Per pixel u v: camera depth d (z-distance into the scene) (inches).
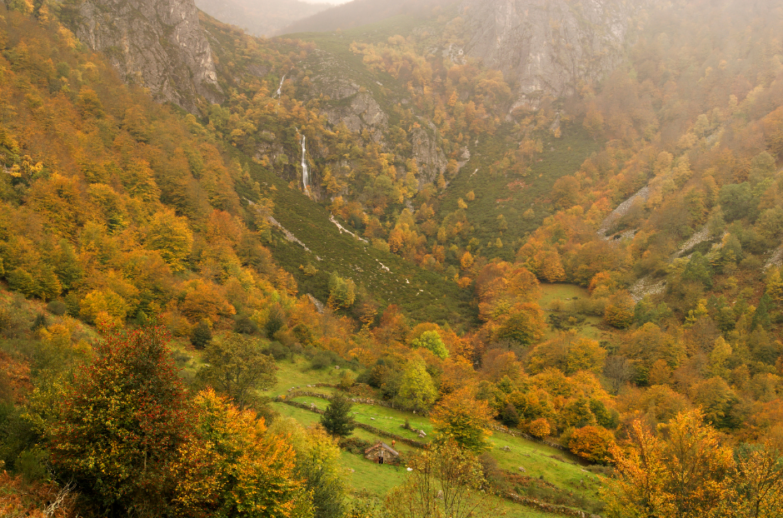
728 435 2222.0
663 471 1051.3
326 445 1122.7
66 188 3243.1
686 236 5334.6
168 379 740.7
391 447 1622.8
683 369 3196.4
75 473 709.9
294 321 3469.5
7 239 2438.5
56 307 2145.7
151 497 695.7
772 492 895.1
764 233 4623.5
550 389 2701.8
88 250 2938.0
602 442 1913.1
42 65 4601.4
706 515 932.0
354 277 5167.3
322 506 979.9
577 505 1460.4
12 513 619.2
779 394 2807.6
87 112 4677.7
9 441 767.1
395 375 2358.5
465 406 1705.2
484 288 5152.6
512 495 1461.6
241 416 924.6
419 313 4704.7
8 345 1391.5
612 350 3740.2
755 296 4146.2
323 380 2502.5
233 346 1392.7
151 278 2938.0
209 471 773.9
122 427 706.2
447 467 890.7
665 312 4141.2
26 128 3651.6
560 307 4726.9
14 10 5260.8
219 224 4584.2
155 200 4296.3
